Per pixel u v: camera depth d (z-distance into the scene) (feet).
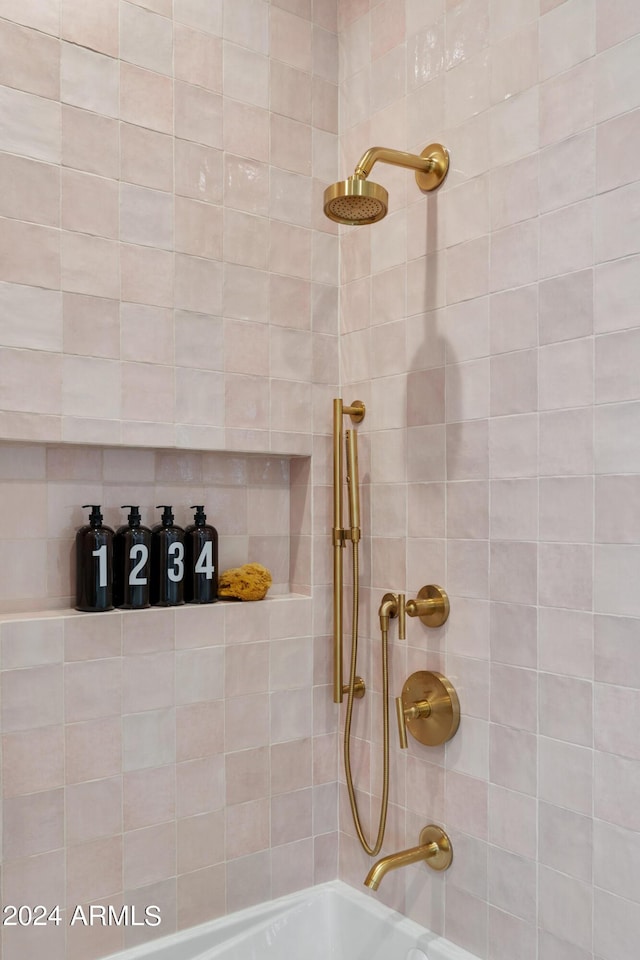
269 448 6.19
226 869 5.92
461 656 5.47
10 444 5.34
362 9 6.42
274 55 6.29
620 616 4.48
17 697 5.01
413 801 5.86
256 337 6.15
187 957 5.63
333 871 6.55
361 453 6.39
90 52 5.38
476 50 5.41
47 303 5.17
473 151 5.42
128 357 5.50
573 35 4.77
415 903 5.82
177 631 5.68
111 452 5.79
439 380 5.67
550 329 4.89
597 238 4.63
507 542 5.15
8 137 5.06
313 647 6.42
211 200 5.92
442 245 5.66
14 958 5.00
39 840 5.09
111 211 5.45
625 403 4.47
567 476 4.78
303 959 6.15
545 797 4.88
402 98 6.01
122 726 5.42
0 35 5.04
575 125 4.76
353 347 6.48
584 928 4.65
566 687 4.76
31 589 5.43
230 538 6.36
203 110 5.89
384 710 5.71
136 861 5.49
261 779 6.11
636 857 4.38
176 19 5.77
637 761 4.38
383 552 6.16
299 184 6.42
